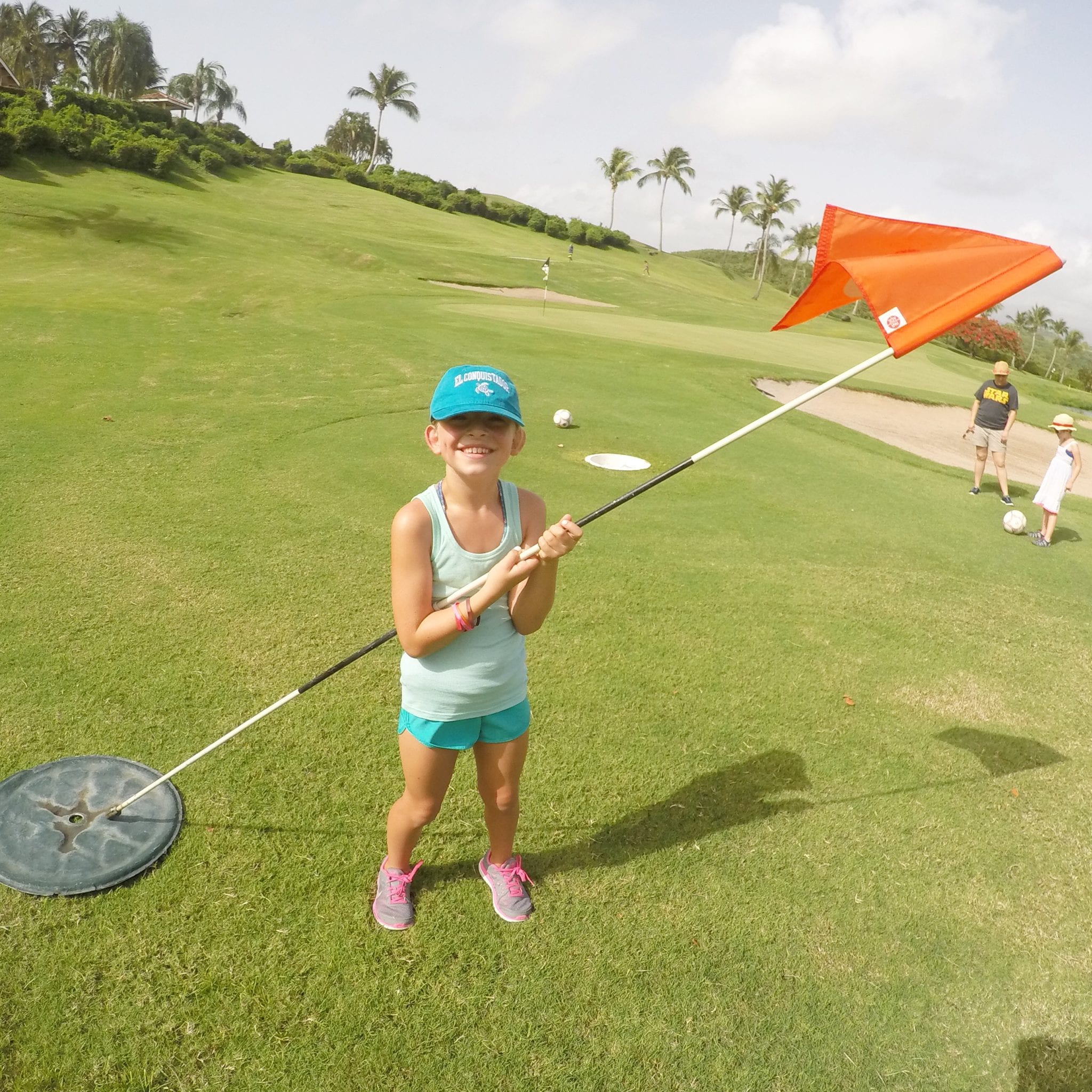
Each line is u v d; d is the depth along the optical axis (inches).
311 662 184.4
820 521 319.3
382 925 116.3
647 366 604.7
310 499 287.3
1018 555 309.6
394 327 673.6
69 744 147.6
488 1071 98.0
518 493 104.0
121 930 111.1
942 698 197.0
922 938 124.5
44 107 1788.9
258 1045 98.2
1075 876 141.3
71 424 351.9
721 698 186.2
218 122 2869.1
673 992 110.7
